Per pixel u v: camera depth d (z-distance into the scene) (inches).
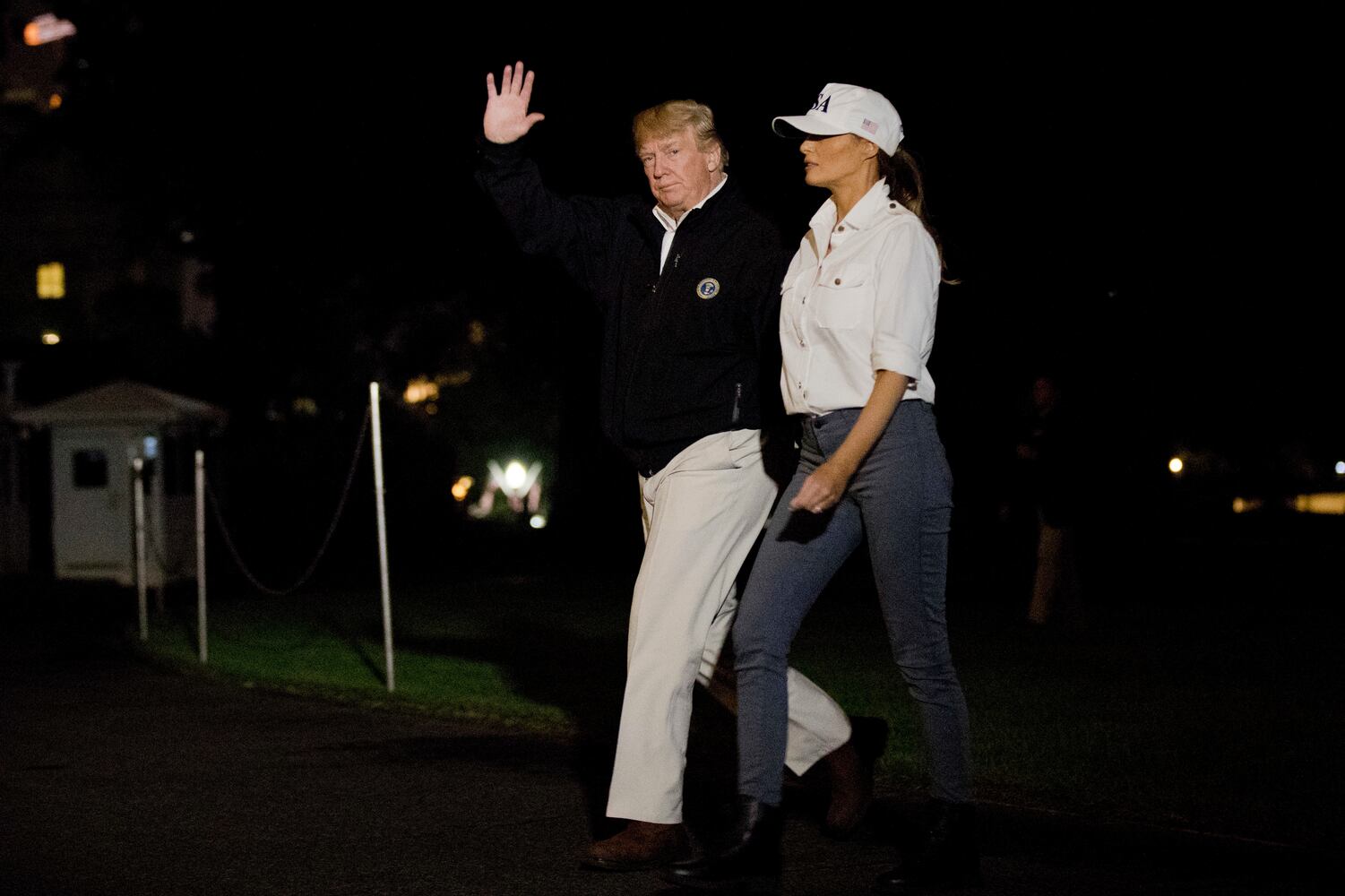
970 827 178.4
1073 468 472.1
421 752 280.1
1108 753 264.7
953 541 908.0
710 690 207.2
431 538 1236.5
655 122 193.5
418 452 1269.7
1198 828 210.7
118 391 893.2
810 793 236.4
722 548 192.5
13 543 979.3
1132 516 895.7
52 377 1157.1
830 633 477.7
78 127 924.6
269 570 928.3
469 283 874.8
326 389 1323.8
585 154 735.1
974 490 892.0
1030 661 397.1
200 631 439.8
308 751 282.8
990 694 336.8
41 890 185.5
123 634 544.7
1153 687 348.5
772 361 193.9
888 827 212.5
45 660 459.5
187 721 323.0
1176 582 690.8
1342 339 853.2
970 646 431.8
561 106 731.4
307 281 931.3
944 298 752.3
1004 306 765.3
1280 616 522.3
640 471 199.3
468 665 412.8
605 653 441.7
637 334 196.2
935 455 175.5
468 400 1863.9
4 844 210.4
